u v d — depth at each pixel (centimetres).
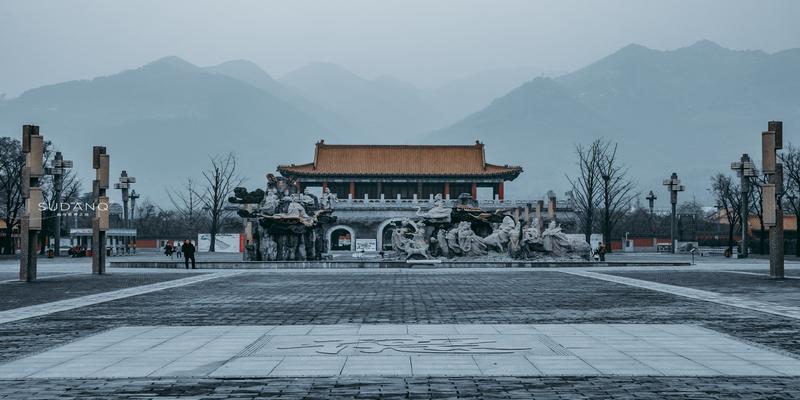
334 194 14325
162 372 1602
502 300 3250
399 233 7338
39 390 1444
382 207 13888
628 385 1461
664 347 1898
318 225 7475
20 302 3228
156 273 5684
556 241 7244
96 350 1889
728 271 5781
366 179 14850
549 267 6662
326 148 15288
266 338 2072
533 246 7188
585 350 1853
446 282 4534
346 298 3381
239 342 2002
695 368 1627
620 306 2964
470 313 2708
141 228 16575
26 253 4578
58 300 3322
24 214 4569
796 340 2023
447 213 7175
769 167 4666
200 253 11975
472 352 1825
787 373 1573
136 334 2170
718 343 1964
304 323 2417
